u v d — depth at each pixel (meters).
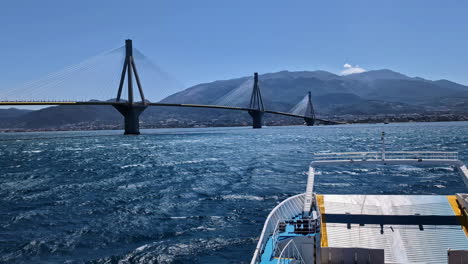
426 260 19.55
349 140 168.50
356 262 17.67
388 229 21.83
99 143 179.38
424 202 24.14
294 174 66.06
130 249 28.31
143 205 42.91
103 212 39.88
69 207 42.44
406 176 61.75
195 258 26.44
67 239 30.70
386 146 126.69
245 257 26.52
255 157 99.06
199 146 147.12
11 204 44.44
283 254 20.08
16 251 28.06
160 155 109.69
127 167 81.06
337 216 23.42
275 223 22.53
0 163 94.38
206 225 34.22
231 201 44.22
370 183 56.12
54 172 75.00
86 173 72.50
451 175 61.78
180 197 47.25
